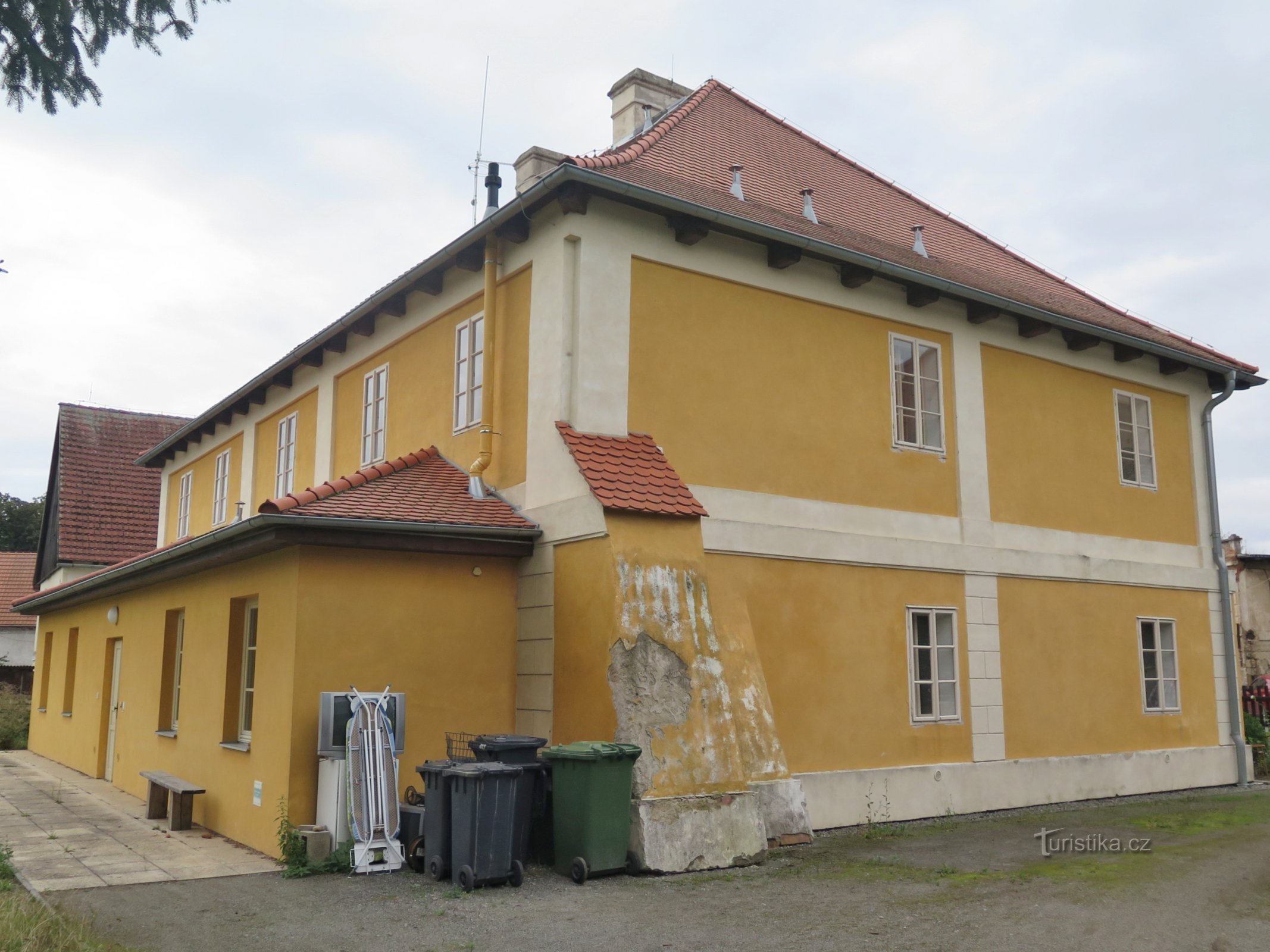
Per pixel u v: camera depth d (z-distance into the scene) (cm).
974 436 1412
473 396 1237
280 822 933
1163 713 1573
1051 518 1487
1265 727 1909
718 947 670
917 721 1279
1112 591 1545
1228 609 1702
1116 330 1582
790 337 1252
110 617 1587
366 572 1006
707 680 986
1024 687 1404
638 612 971
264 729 997
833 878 883
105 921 727
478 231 1166
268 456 1823
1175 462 1697
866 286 1330
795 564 1205
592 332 1091
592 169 1149
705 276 1192
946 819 1252
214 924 722
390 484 1126
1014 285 1647
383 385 1456
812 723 1180
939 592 1337
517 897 804
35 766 1758
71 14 721
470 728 1043
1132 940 687
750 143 1638
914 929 712
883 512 1296
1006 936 694
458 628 1053
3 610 3350
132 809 1250
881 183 1822
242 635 1129
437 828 865
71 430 2817
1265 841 1087
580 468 1024
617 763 886
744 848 942
